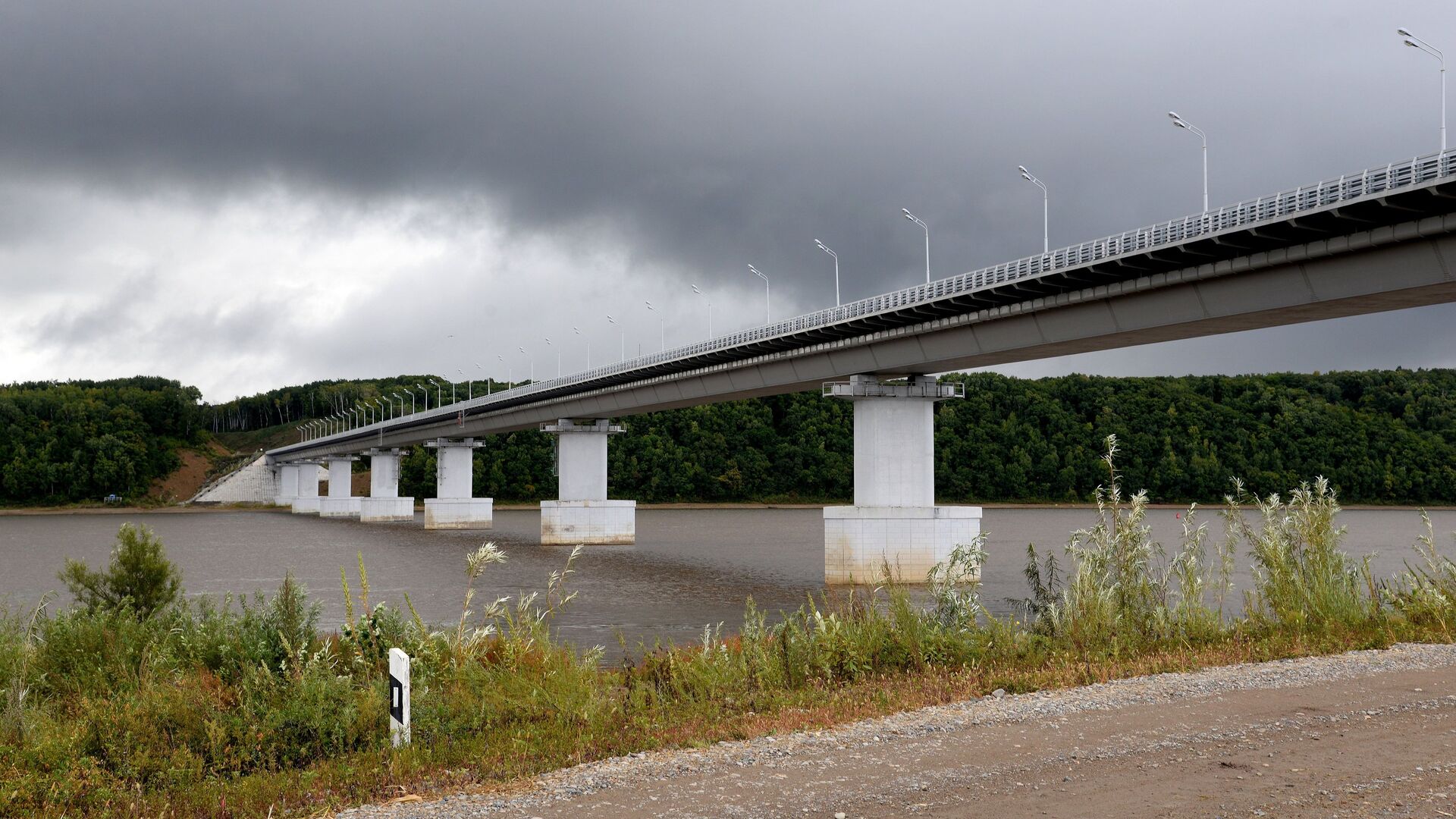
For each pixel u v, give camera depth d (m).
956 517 63.19
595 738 13.05
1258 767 10.56
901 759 11.50
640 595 56.41
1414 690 14.00
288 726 13.65
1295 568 20.83
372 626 17.61
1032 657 17.39
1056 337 50.81
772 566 75.56
